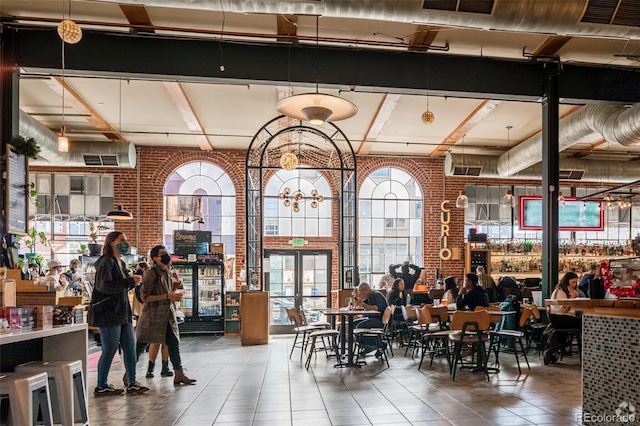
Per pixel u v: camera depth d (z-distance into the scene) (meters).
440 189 13.68
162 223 12.73
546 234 7.60
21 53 6.62
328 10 4.50
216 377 6.19
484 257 13.19
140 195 12.66
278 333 12.38
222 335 11.27
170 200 12.61
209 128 11.17
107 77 7.02
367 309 7.67
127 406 4.79
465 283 7.98
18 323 3.17
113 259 5.19
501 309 8.06
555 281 7.55
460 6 4.57
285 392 5.34
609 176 12.28
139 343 5.75
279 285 12.97
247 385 5.70
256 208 11.16
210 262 11.52
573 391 5.32
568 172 12.13
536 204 13.76
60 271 10.18
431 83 7.35
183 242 11.69
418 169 13.67
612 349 3.41
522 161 11.14
